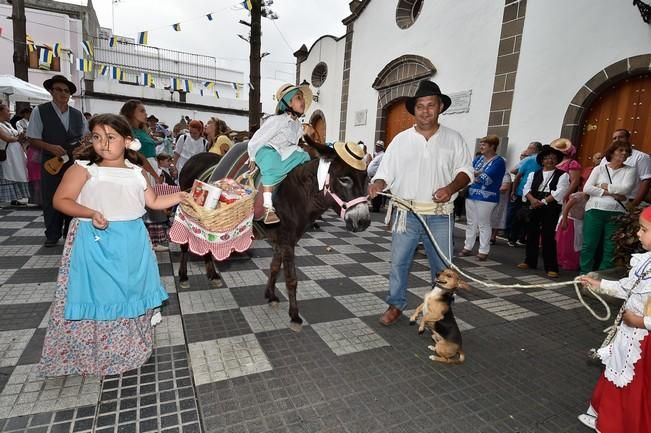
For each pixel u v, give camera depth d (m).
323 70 14.56
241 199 2.59
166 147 8.80
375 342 3.07
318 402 2.29
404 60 10.05
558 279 5.05
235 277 4.32
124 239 2.17
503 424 2.21
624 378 1.91
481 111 8.09
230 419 2.10
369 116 11.83
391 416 2.21
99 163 2.15
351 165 2.72
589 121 6.46
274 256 3.56
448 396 2.44
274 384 2.44
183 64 24.48
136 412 2.12
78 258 2.10
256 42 9.02
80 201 2.11
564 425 2.23
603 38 6.02
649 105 5.69
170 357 2.68
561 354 3.06
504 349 3.10
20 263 4.21
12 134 7.04
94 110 20.77
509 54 7.44
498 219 6.82
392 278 3.34
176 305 3.55
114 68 13.46
